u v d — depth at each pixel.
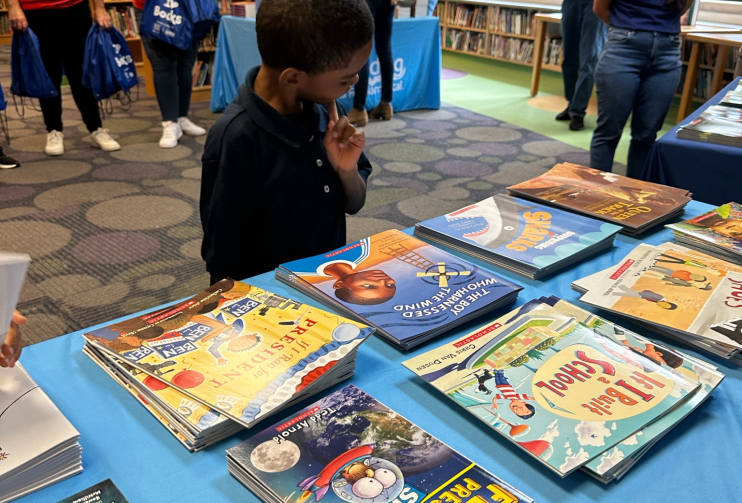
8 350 0.68
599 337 0.86
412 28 4.65
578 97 4.41
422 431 0.68
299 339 0.82
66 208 2.92
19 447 0.60
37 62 3.24
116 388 0.77
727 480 0.64
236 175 1.09
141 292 2.23
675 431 0.71
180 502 0.60
